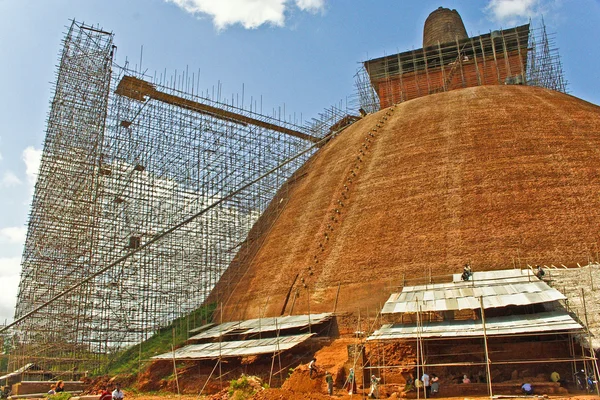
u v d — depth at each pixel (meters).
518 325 24.89
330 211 45.09
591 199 36.59
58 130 47.25
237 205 52.72
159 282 46.78
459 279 32.16
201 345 37.91
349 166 48.72
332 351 31.59
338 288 38.00
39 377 39.88
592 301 27.44
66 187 45.34
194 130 52.22
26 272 45.62
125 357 42.16
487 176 40.19
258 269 46.03
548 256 33.84
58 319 41.59
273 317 39.25
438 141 45.47
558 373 24.98
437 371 26.61
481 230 36.59
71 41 49.44
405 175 43.53
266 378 32.06
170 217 48.69
